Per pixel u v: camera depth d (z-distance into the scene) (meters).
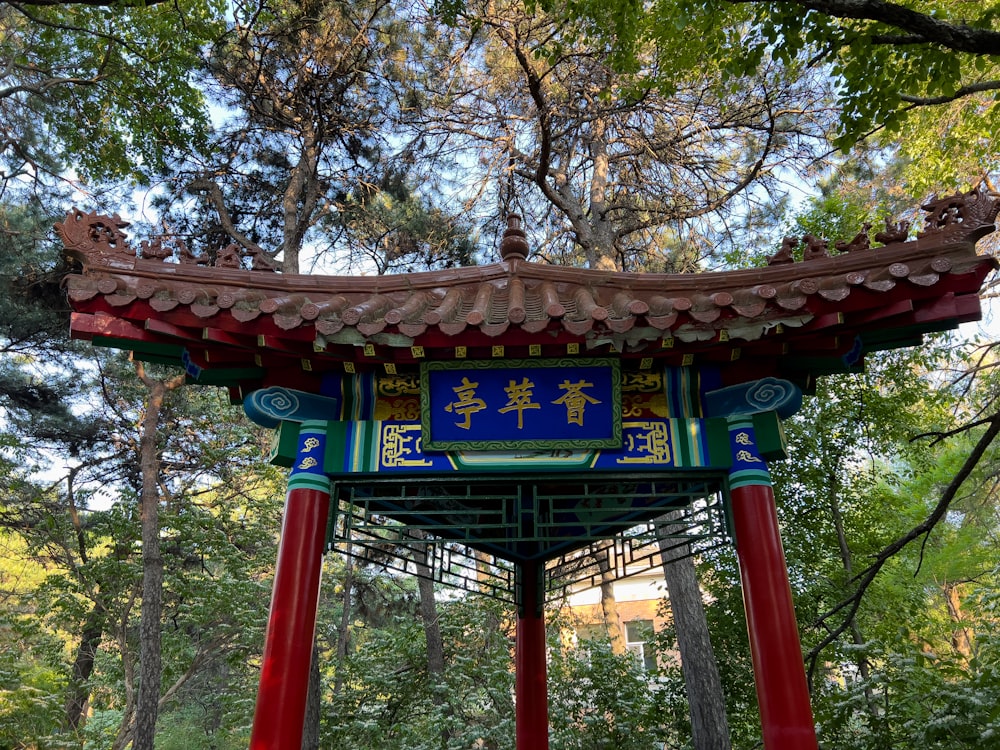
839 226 14.11
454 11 12.68
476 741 15.60
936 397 13.71
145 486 15.33
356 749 14.95
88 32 14.27
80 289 5.16
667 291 6.05
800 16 6.91
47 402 19.66
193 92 15.66
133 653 17.50
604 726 13.62
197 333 5.47
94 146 16.23
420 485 6.01
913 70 7.02
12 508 19.27
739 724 12.89
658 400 6.02
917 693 9.17
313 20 15.69
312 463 5.85
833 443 14.03
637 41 12.79
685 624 11.84
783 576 5.43
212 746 18.05
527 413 5.86
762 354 5.86
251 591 16.50
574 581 8.66
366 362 5.84
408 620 18.95
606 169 16.53
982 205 5.25
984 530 17.89
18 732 15.54
